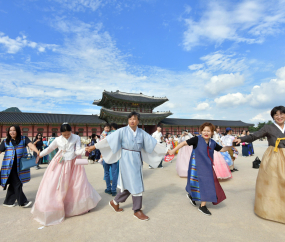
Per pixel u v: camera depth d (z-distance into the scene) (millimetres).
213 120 51594
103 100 42406
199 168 3785
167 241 2723
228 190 5328
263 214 3414
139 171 3600
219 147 4008
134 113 3652
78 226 3193
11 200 4156
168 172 8164
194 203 4145
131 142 3572
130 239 2779
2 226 3211
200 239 2773
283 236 2861
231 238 2803
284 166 3301
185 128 45562
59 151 3670
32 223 3316
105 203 4363
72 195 3596
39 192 3463
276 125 3537
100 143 3562
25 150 4207
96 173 8062
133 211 3861
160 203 4328
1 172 3994
